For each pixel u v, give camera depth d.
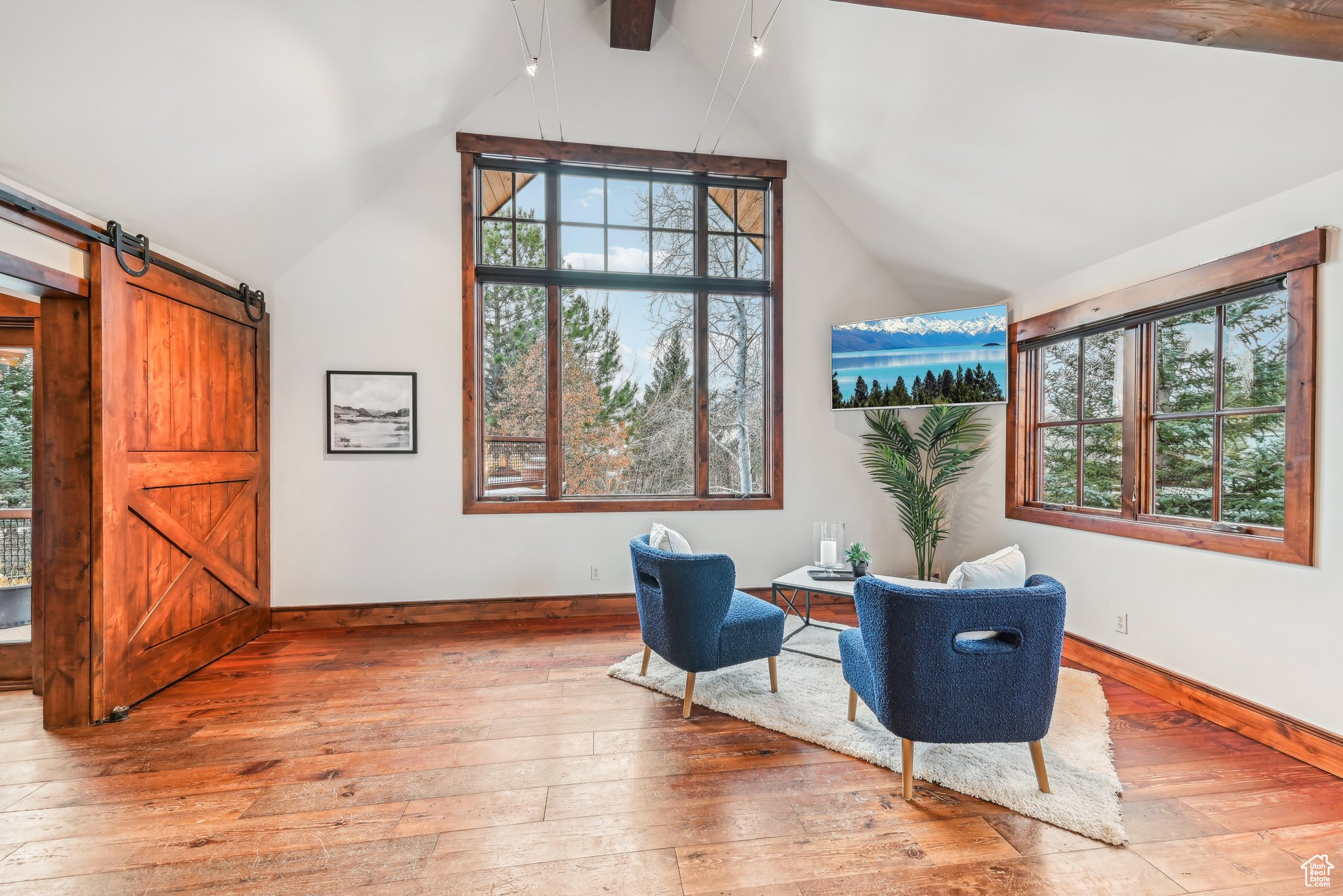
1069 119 2.67
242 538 3.55
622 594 4.23
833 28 3.22
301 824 1.83
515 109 4.09
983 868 1.64
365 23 2.80
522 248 4.23
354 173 3.61
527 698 2.76
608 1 4.17
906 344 4.13
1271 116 2.13
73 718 2.47
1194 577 2.64
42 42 1.90
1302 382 2.22
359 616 3.94
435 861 1.66
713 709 2.62
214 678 3.01
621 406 4.36
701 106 4.33
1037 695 1.93
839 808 1.91
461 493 4.05
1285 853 1.70
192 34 2.21
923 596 1.87
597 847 1.72
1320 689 2.16
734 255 4.49
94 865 1.65
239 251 3.37
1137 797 1.97
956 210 3.62
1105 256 3.18
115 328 2.57
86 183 2.36
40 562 2.82
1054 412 3.70
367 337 3.95
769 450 4.50
